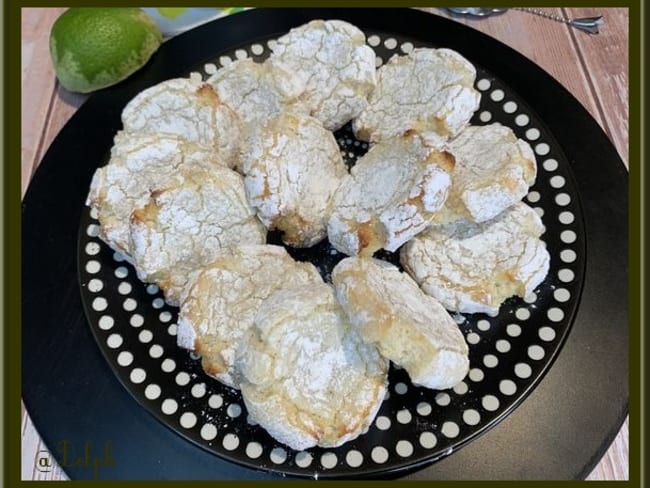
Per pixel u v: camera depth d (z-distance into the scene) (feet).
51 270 0.97
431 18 1.15
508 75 1.10
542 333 0.87
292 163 0.91
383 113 1.01
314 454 0.80
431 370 0.76
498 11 1.22
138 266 0.88
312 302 0.79
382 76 1.03
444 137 0.95
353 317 0.76
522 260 0.89
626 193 1.00
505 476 0.81
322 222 0.92
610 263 0.94
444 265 0.90
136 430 0.85
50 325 0.93
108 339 0.89
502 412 0.82
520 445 0.83
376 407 0.79
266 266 0.88
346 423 0.77
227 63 1.09
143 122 0.98
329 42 1.01
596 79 1.16
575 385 0.86
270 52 1.11
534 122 1.02
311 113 1.00
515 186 0.87
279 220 0.90
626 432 0.88
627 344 0.89
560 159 0.99
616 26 1.21
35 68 1.19
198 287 0.84
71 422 0.86
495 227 0.92
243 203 0.91
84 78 1.09
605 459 0.87
